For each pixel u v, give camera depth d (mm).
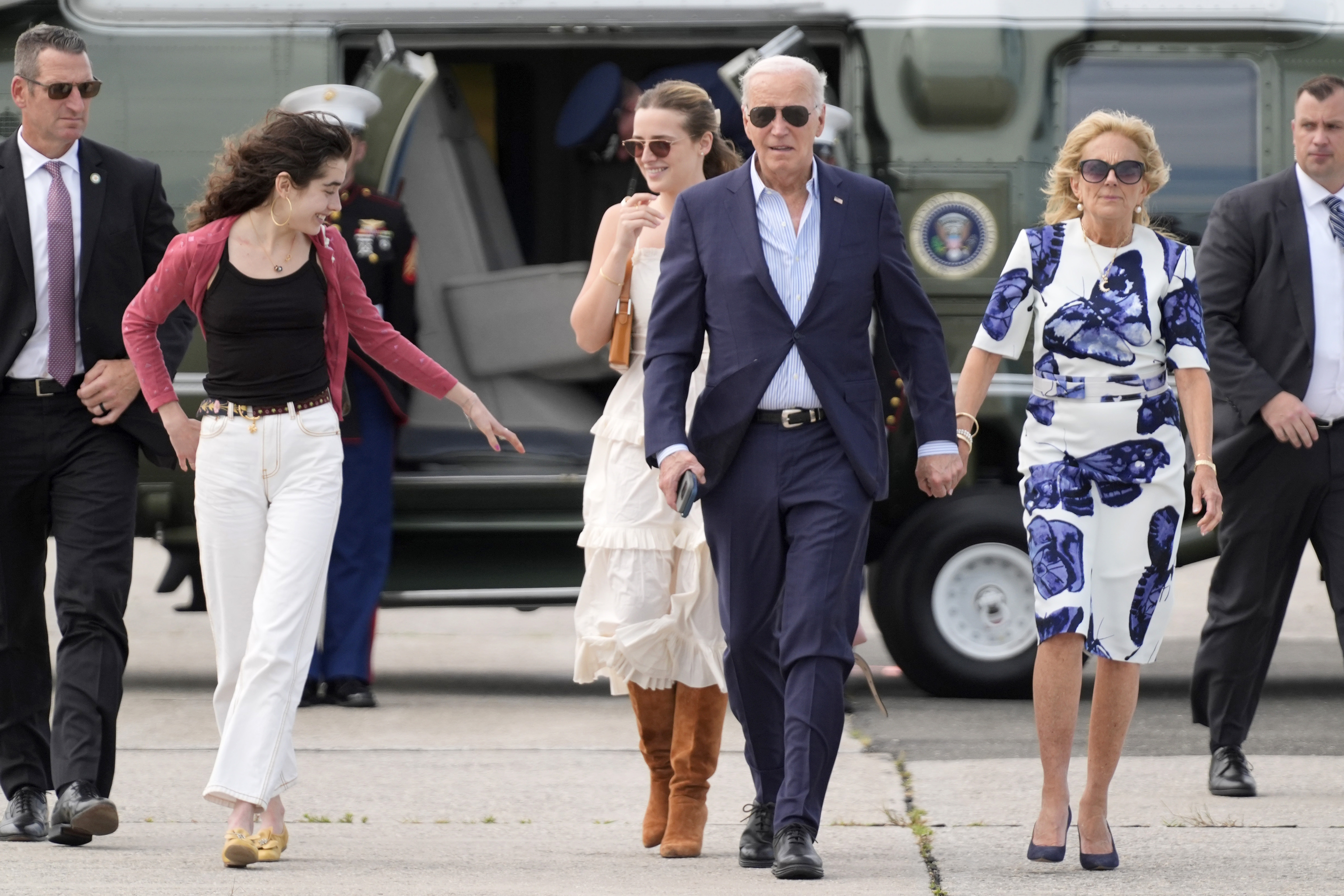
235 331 16656
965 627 28500
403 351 17453
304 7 28984
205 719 26594
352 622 27922
